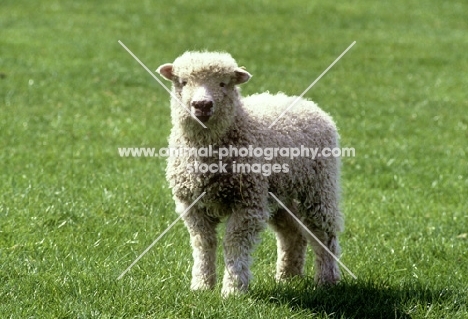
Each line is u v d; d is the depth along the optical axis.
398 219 16.20
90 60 34.41
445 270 13.22
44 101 27.28
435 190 18.88
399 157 21.98
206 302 10.77
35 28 40.78
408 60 37.69
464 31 45.09
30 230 14.18
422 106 29.16
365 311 11.16
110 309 10.57
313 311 11.05
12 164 19.22
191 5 48.47
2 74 30.58
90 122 24.45
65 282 11.42
